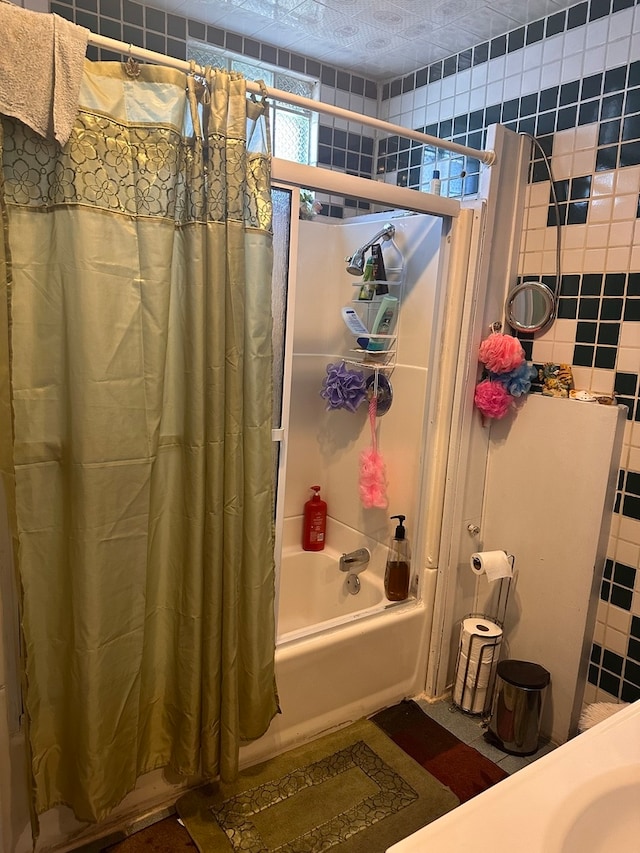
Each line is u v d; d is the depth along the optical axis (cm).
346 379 227
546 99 192
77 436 124
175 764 159
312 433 258
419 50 223
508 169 192
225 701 152
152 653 153
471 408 201
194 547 144
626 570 180
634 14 167
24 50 108
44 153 118
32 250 121
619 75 172
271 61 227
